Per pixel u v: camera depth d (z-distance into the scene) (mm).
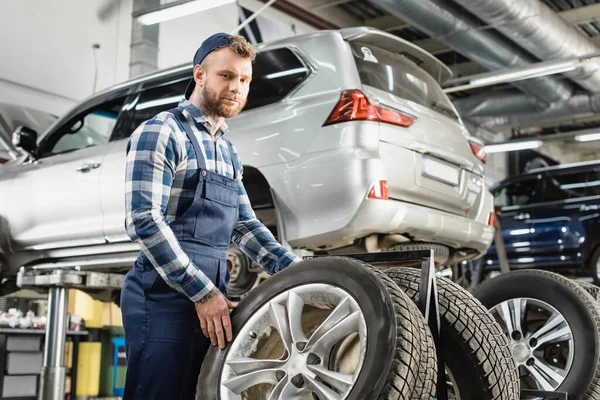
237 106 1968
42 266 4367
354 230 3336
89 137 4641
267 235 2119
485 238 3967
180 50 9977
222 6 10445
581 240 7879
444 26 9969
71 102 8867
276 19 11172
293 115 3582
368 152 3363
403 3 9320
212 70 1938
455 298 1894
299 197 3475
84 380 6234
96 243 4238
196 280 1803
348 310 1634
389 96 3596
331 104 3484
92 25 9156
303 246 3494
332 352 1791
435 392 1842
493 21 9445
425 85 3971
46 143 4812
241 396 1827
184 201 1906
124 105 4473
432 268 1800
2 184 4750
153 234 1791
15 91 8281
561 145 18516
